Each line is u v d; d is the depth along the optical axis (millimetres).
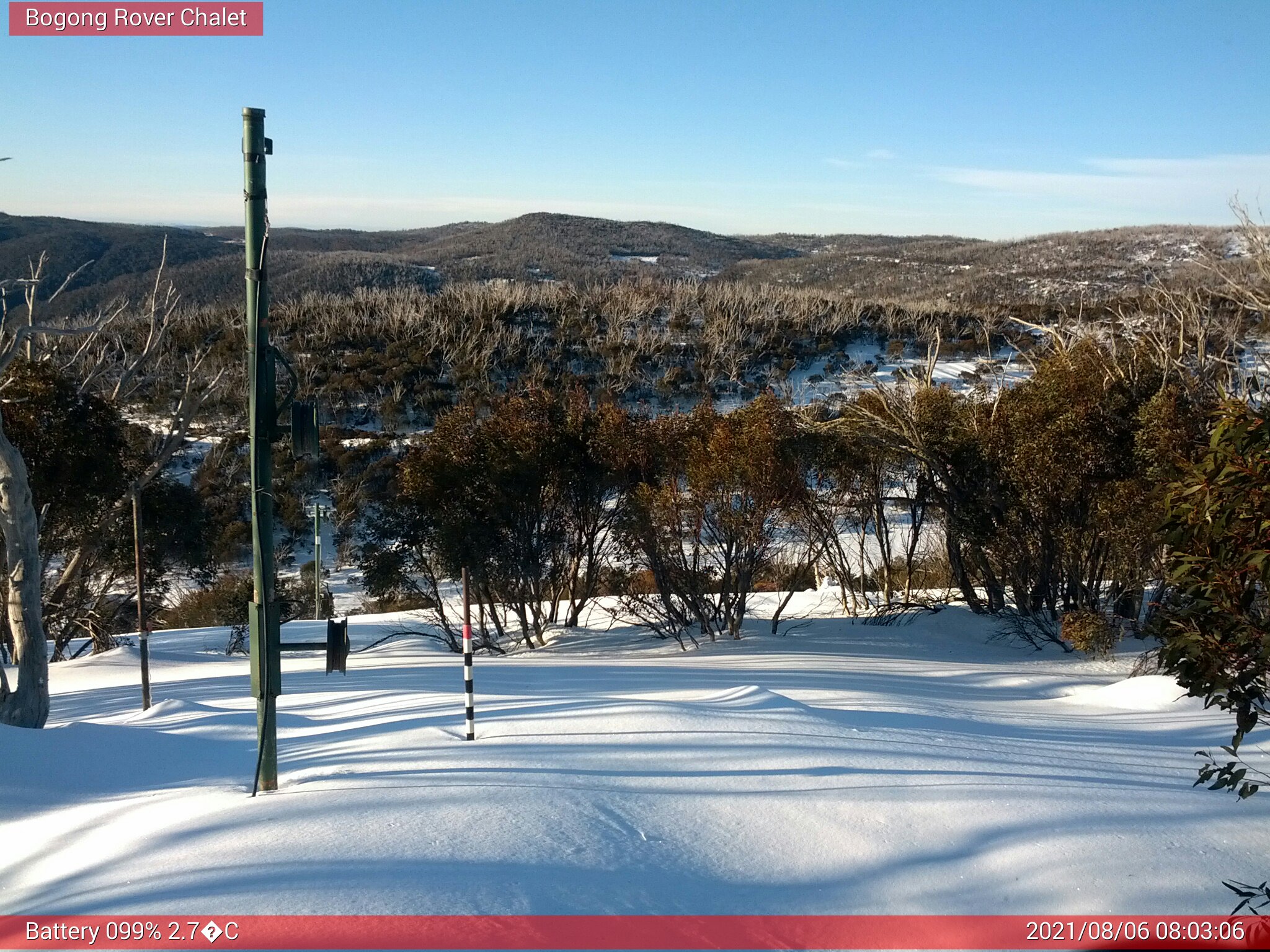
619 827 5090
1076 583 17047
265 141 5980
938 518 20281
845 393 38375
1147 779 6641
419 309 63188
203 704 10109
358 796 5633
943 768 6418
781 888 4453
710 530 18016
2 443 10000
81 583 22609
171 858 4832
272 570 6188
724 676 11695
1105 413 16500
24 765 7059
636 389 52219
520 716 8039
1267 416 4352
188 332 53469
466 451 18578
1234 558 4414
